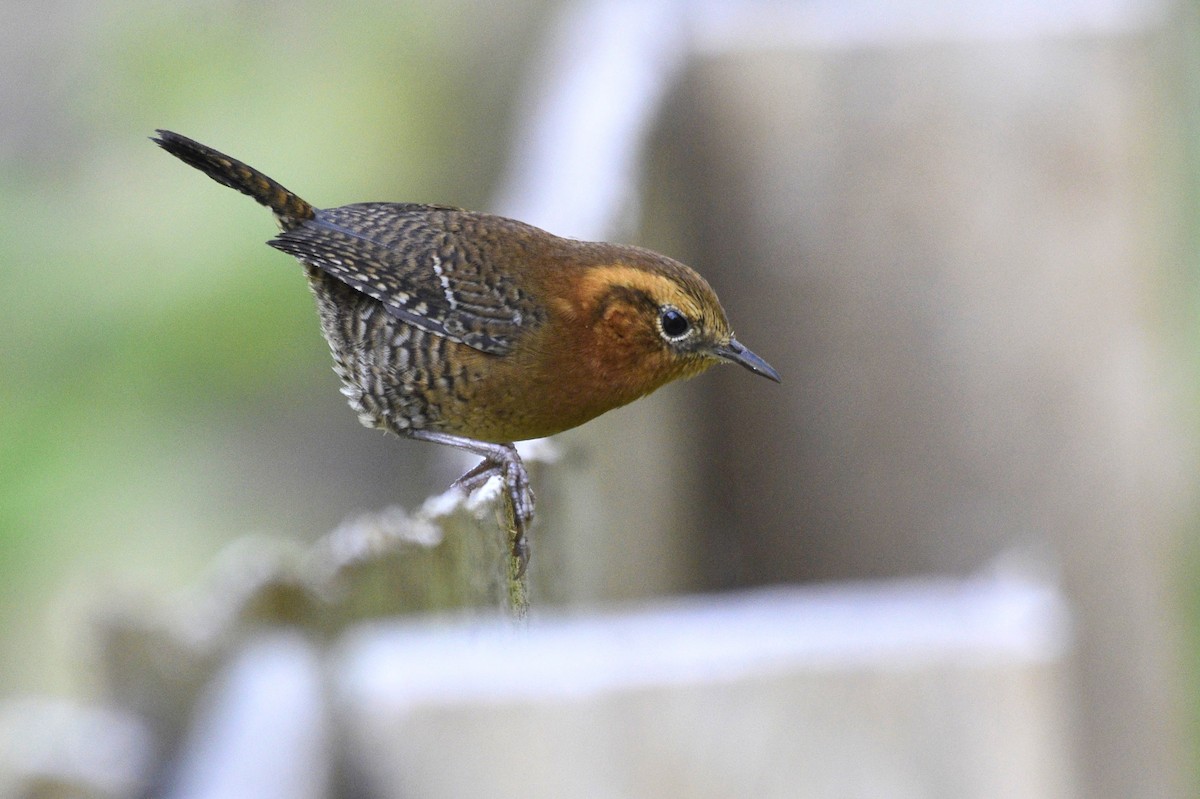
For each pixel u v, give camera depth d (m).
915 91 11.12
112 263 17.66
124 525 15.94
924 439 11.31
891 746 3.57
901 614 3.68
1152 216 11.02
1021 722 3.57
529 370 8.80
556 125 10.45
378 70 20.34
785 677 3.52
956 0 11.20
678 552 10.98
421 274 8.89
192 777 2.61
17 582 15.00
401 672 3.21
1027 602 3.75
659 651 3.48
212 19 20.09
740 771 3.49
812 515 11.58
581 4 20.95
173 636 3.16
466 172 20.38
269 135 19.50
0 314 16.97
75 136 19.28
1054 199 11.00
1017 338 11.09
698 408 11.59
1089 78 10.89
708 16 11.55
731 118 11.41
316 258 9.07
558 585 7.98
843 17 11.29
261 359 17.61
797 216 11.39
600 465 8.95
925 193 11.16
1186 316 13.16
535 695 3.35
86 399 16.64
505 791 3.30
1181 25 14.17
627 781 3.40
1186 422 12.41
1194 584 12.23
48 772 2.68
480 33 20.92
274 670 2.85
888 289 11.29
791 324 11.45
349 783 3.05
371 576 4.62
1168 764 11.01
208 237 17.94
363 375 9.36
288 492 17.77
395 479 18.42
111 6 20.02
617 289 8.70
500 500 6.62
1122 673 11.02
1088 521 11.04
